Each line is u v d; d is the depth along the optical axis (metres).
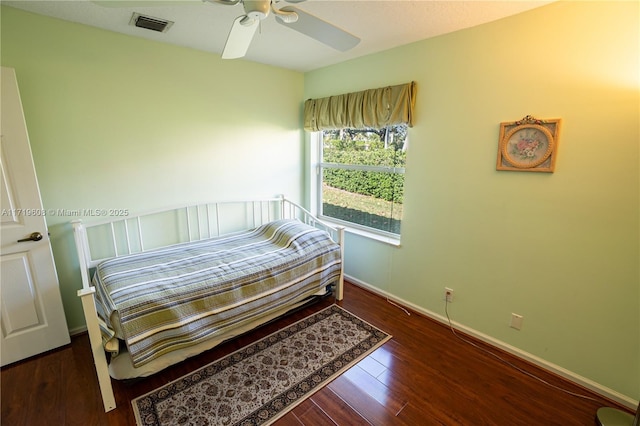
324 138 3.50
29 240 1.99
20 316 2.03
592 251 1.77
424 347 2.24
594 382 1.86
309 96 3.38
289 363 2.05
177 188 2.70
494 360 2.11
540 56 1.81
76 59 2.12
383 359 2.11
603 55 1.62
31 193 1.96
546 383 1.92
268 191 3.32
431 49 2.29
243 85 2.95
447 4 1.77
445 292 2.49
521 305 2.09
